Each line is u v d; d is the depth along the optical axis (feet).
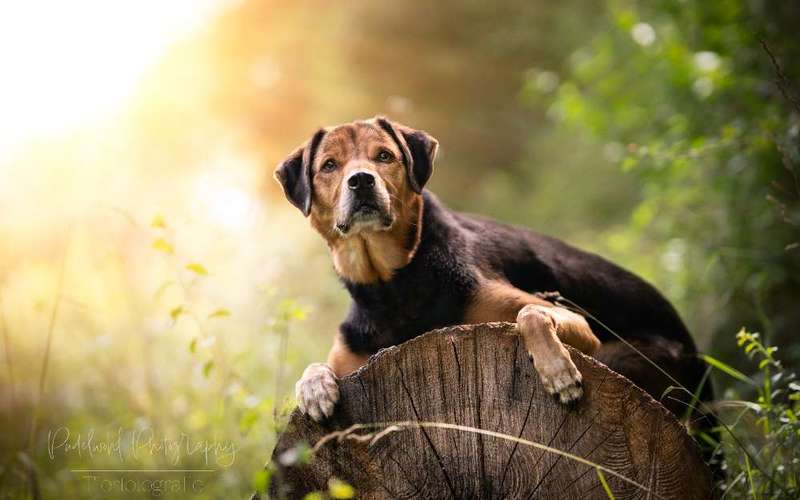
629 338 20.11
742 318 26.45
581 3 71.92
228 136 70.03
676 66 30.99
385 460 14.11
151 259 37.35
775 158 26.09
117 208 22.75
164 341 30.42
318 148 20.04
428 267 18.42
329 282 36.06
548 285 19.84
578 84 44.52
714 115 29.78
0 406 28.25
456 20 81.25
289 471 14.43
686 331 21.02
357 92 75.00
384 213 18.38
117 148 57.26
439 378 13.97
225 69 73.82
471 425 13.83
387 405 14.19
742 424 19.85
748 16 29.43
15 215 50.14
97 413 27.78
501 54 80.02
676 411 19.40
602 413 13.32
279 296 31.55
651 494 13.12
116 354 29.91
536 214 55.67
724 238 29.22
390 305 18.61
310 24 79.25
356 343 19.02
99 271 34.58
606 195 53.47
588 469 13.34
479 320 17.81
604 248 42.32
